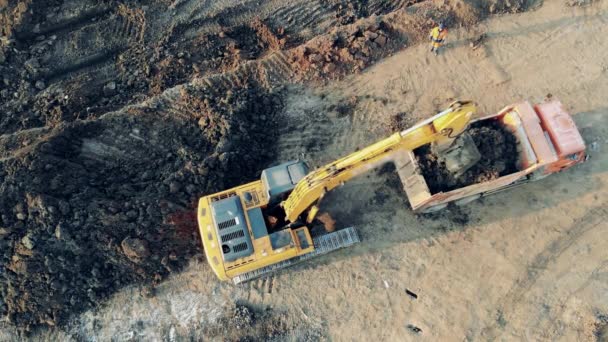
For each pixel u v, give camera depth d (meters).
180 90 20.20
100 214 17.36
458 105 14.00
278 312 17.36
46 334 17.16
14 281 16.89
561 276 17.19
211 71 21.39
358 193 18.98
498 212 18.38
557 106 17.84
